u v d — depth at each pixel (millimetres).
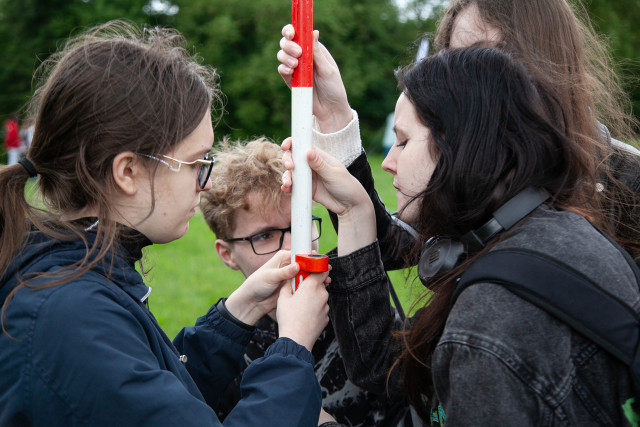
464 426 1073
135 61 1289
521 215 1188
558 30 1666
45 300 1169
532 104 1211
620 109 1798
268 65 22906
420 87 1277
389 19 25516
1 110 24031
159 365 1260
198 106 1340
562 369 1062
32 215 1270
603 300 1057
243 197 1865
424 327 1257
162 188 1302
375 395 1697
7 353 1177
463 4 1819
